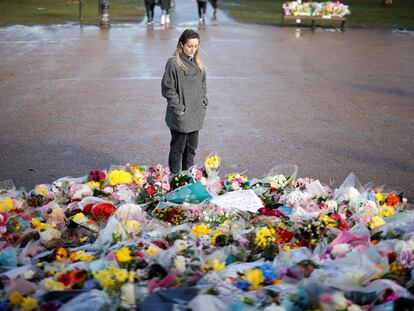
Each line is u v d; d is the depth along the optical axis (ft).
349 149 28.30
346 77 45.96
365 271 11.93
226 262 13.66
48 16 81.10
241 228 15.92
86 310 10.89
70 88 39.58
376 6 110.63
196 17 85.20
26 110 33.88
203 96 22.00
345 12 76.74
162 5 74.28
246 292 11.60
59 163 25.36
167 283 12.22
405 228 14.88
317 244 14.11
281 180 20.31
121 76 43.68
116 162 25.62
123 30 68.80
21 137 28.84
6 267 13.70
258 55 54.85
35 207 18.34
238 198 18.80
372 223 16.02
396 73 48.08
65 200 18.97
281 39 66.03
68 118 32.35
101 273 11.93
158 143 28.25
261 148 27.94
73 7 93.71
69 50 54.54
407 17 94.68
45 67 46.52
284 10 77.77
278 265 13.00
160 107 35.04
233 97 38.22
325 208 17.98
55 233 15.89
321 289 10.85
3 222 15.81
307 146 28.53
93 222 16.70
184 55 21.34
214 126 31.35
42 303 11.18
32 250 14.96
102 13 70.54
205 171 20.97
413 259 12.40
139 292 11.73
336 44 63.52
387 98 39.22
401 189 23.25
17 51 53.57
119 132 29.91
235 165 25.52
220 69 47.55
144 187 19.03
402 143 29.58
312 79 44.86
